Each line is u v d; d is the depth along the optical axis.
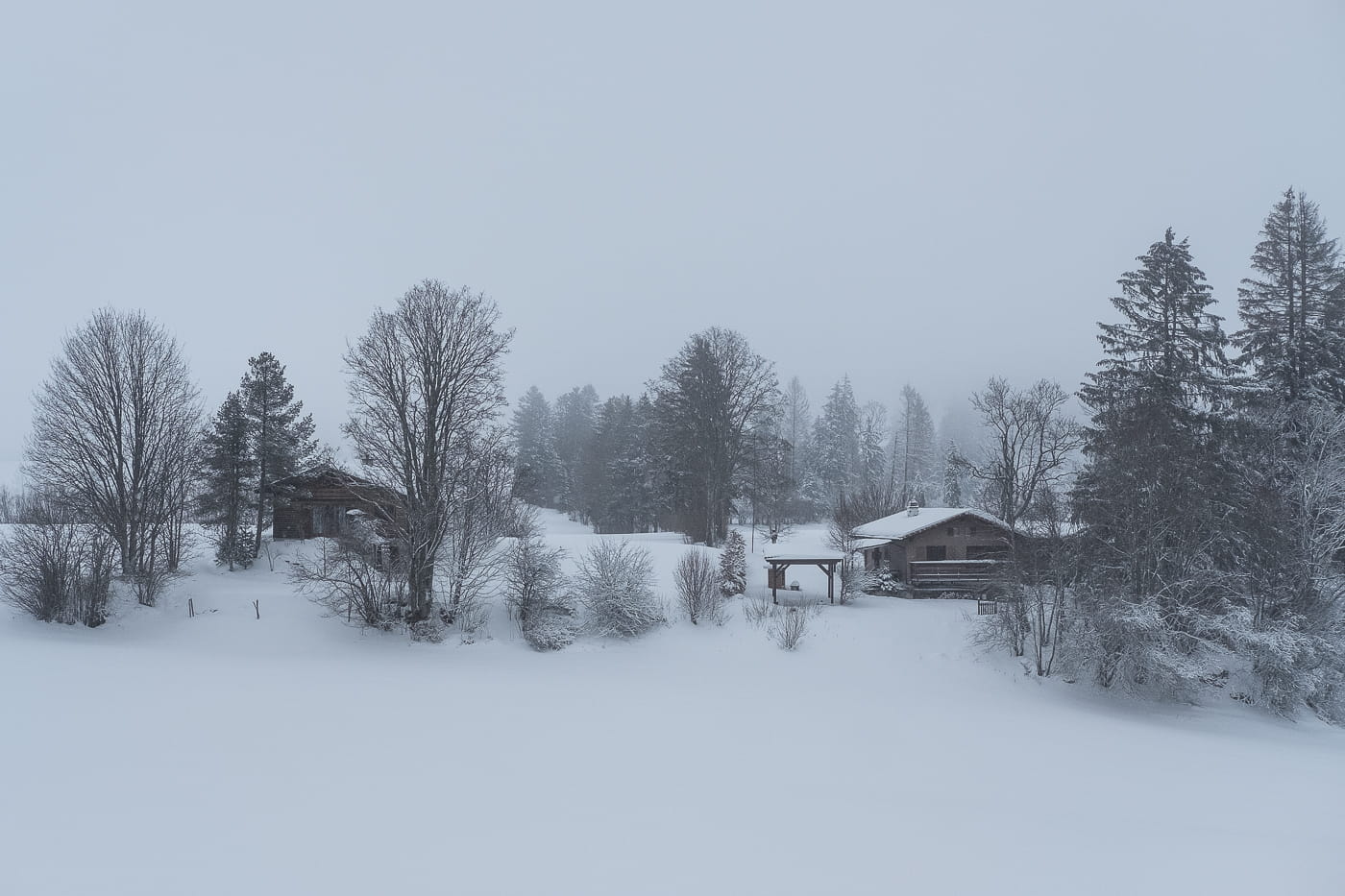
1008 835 13.84
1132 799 17.42
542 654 32.03
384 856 11.32
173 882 10.09
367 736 18.33
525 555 34.81
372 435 34.59
